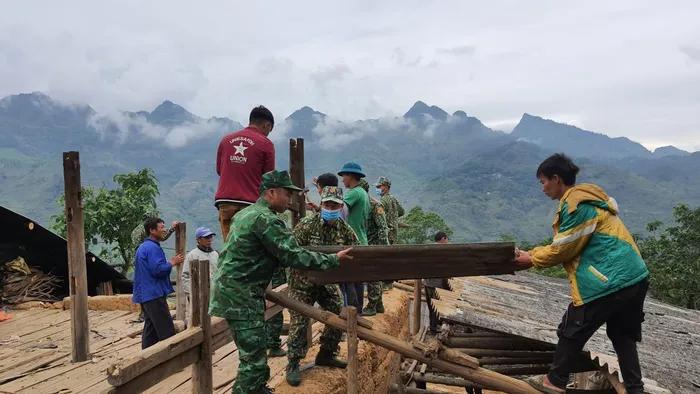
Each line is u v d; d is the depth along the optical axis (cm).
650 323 691
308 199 582
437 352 404
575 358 357
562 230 350
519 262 382
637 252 342
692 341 588
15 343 679
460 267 390
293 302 415
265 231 348
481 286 798
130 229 1279
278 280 572
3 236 904
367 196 648
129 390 318
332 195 470
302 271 395
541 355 540
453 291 678
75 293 595
